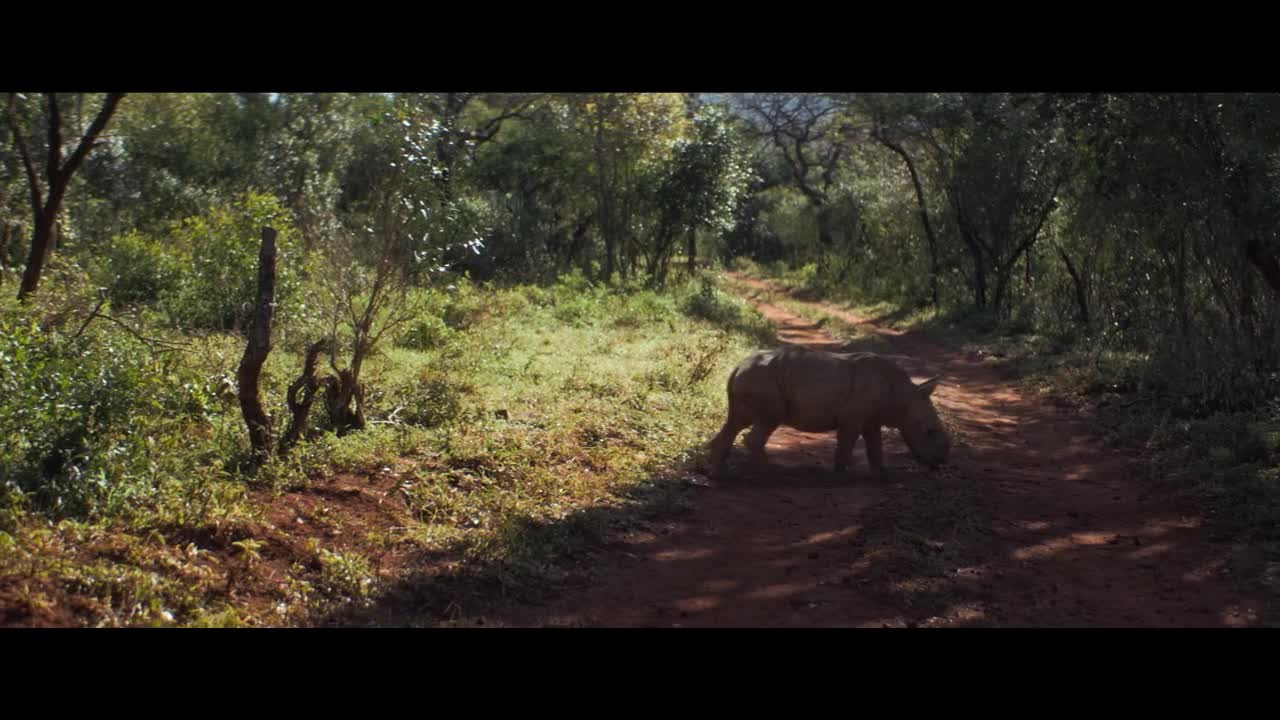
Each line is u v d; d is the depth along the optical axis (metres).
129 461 7.20
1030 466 10.49
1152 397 13.30
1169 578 6.86
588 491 8.31
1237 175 12.16
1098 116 13.67
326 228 18.61
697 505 8.30
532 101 33.03
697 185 30.50
